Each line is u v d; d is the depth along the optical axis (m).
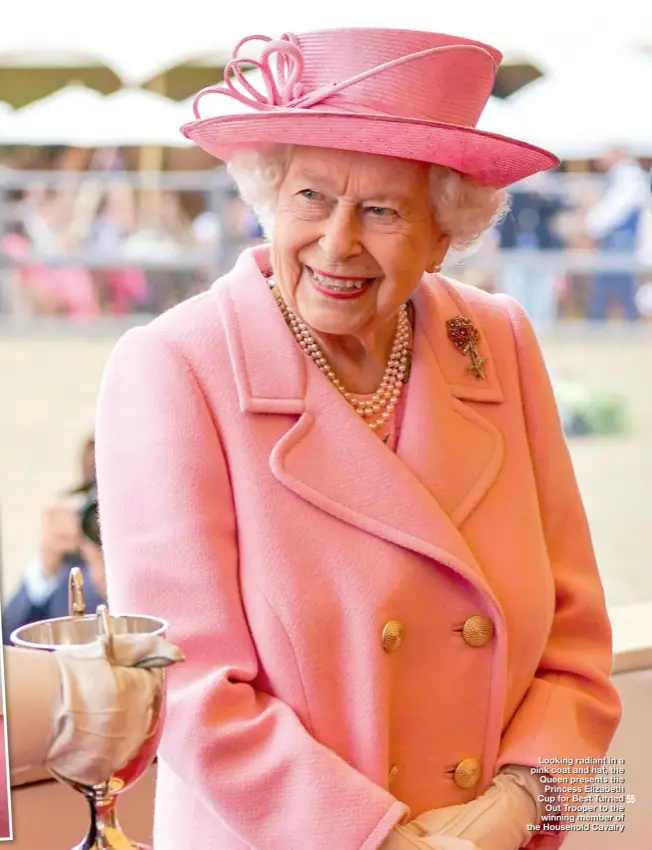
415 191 1.74
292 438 1.78
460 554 1.80
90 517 4.80
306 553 1.75
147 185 13.27
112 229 13.40
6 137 8.85
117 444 1.76
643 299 13.21
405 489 1.81
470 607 1.85
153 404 1.74
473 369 2.02
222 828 1.77
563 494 2.08
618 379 13.09
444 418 1.94
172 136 8.81
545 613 1.94
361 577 1.76
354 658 1.75
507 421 2.02
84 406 11.44
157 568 1.70
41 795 2.18
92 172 13.35
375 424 1.92
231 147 1.80
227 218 13.12
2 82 7.01
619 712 2.03
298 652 1.72
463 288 2.15
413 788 1.85
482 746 1.89
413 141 1.65
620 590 6.96
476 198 1.82
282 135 1.67
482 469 1.94
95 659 1.28
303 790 1.63
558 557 2.08
